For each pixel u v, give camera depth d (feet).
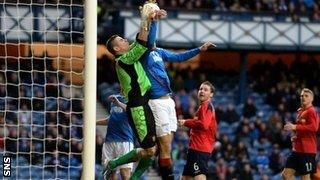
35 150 127.65
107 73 175.11
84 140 71.77
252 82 189.47
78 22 133.90
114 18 178.09
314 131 91.04
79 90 139.95
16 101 136.05
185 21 182.80
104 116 167.84
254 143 167.22
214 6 184.85
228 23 185.16
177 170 156.35
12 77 137.59
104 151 88.58
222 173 156.15
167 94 72.79
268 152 165.48
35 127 133.28
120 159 73.46
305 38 188.96
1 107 134.00
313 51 189.26
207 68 191.52
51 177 126.82
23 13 129.39
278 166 163.53
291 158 92.58
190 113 168.25
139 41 69.41
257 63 192.24
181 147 158.30
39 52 135.85
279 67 191.31
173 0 182.39
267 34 187.21
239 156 160.86
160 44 181.57
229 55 198.80
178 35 182.19
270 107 182.80
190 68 183.83
